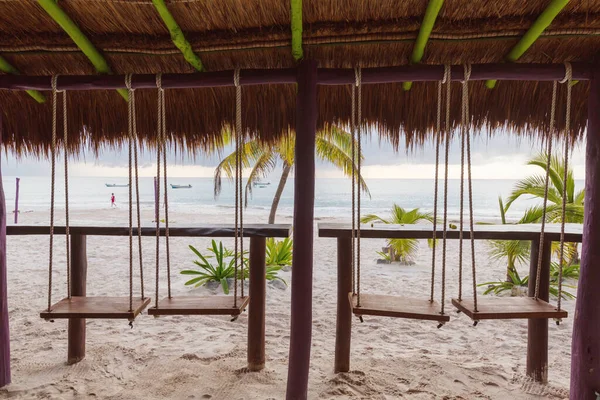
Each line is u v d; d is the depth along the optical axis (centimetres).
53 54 236
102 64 236
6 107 282
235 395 266
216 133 284
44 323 415
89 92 277
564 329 430
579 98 250
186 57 227
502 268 796
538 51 225
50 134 293
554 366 332
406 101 263
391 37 217
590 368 219
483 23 207
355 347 368
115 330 397
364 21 214
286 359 330
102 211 2472
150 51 232
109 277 659
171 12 207
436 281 675
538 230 275
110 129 292
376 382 287
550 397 271
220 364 314
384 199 4425
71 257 298
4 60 237
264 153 758
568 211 552
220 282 582
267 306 504
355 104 268
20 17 213
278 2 204
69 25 205
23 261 781
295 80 227
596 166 216
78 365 307
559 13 202
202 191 5950
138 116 285
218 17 212
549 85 249
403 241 774
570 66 213
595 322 217
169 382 284
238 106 231
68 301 240
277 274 672
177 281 632
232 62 241
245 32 220
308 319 231
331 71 224
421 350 362
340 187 6731
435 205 232
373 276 705
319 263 820
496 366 318
